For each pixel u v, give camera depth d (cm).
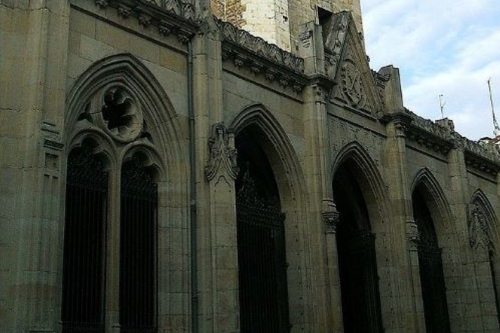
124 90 1978
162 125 2058
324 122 2580
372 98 2973
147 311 1930
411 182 3094
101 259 1836
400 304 2811
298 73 2555
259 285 2330
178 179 2047
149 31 2058
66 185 1791
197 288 1973
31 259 1542
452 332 3247
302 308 2378
